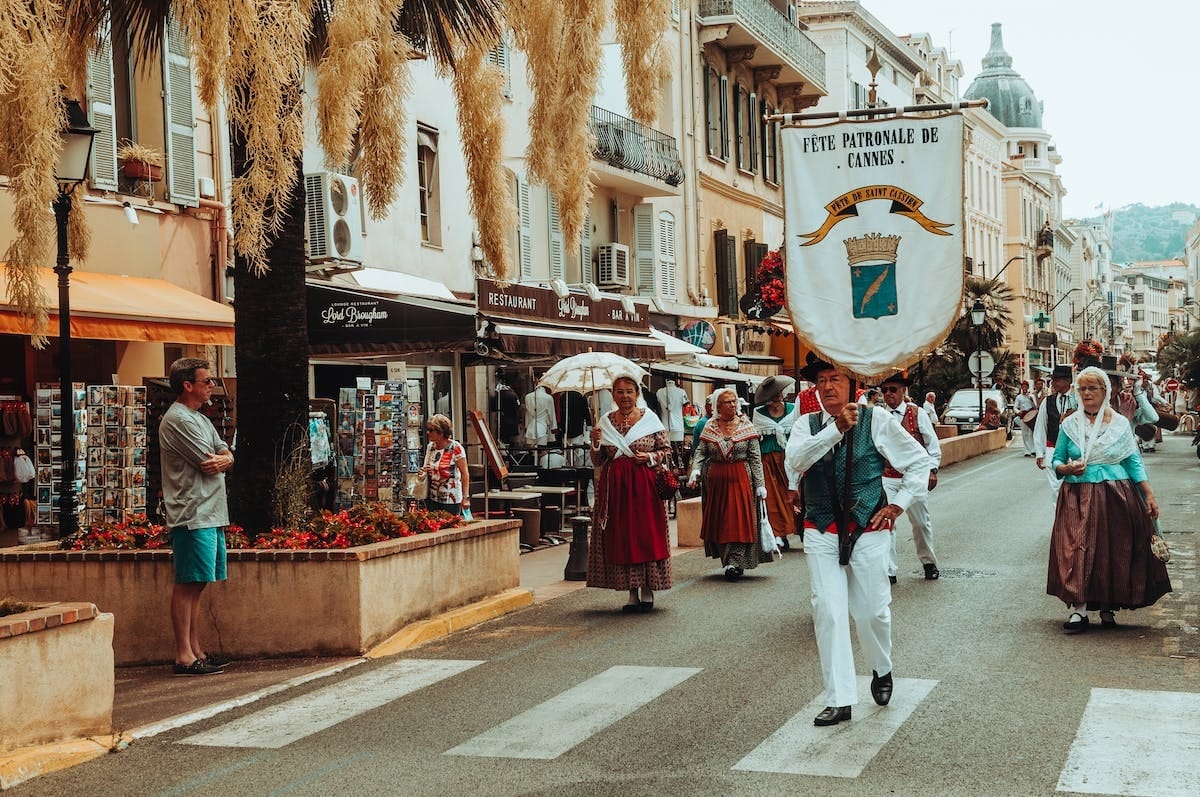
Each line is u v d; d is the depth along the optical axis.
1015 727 7.04
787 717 7.38
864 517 7.38
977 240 84.00
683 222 35.66
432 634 10.52
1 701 6.80
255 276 11.17
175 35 16.84
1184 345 54.16
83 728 7.29
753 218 41.38
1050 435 11.30
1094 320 144.62
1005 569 13.59
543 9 11.22
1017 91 129.12
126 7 12.01
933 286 8.63
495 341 16.64
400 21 12.77
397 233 22.12
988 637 9.73
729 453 13.27
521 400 25.48
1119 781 6.03
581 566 13.78
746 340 39.59
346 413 14.41
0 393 14.87
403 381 14.48
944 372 53.09
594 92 11.38
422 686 8.60
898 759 6.47
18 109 9.13
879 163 8.70
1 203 14.27
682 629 10.44
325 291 16.98
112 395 12.48
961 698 7.75
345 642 9.77
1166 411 19.16
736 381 26.94
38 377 15.38
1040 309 103.88
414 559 10.62
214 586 9.93
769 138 43.38
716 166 38.09
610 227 31.73
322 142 9.98
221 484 9.56
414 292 21.39
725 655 9.26
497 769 6.51
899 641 9.65
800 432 7.42
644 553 11.39
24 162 9.12
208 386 9.59
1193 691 7.81
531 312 18.50
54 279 14.47
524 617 11.45
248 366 11.18
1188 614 10.66
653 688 8.24
